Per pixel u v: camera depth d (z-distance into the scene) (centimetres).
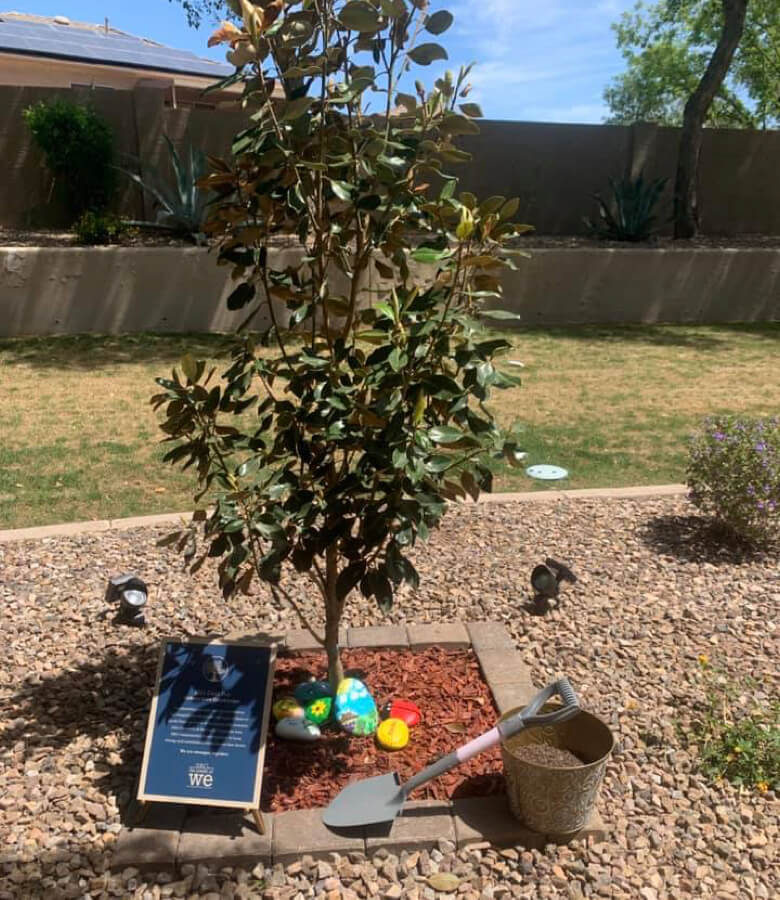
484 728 331
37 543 509
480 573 473
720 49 1454
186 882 259
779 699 355
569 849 276
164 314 1112
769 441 519
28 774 304
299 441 281
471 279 288
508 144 1545
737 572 481
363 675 364
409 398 266
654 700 355
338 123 277
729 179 1673
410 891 259
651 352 1112
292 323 292
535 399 883
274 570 277
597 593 452
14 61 1434
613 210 1595
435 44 276
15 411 795
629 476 666
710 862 273
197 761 279
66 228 1294
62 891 256
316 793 296
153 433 738
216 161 276
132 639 400
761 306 1364
